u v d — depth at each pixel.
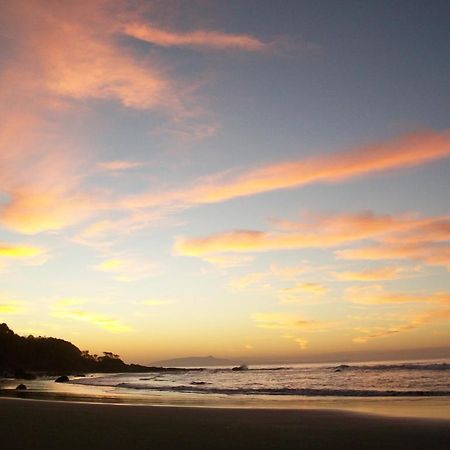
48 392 40.06
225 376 87.88
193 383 59.94
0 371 109.56
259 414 18.34
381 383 48.56
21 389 46.62
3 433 13.09
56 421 15.60
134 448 11.23
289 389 41.47
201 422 15.85
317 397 31.55
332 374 76.94
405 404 24.30
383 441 12.44
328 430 14.31
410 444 12.01
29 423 15.09
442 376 59.28
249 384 54.19
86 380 80.31
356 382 51.94
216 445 11.80
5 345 145.75
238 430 14.17
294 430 14.27
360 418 17.31
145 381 70.94
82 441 11.98
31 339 162.50
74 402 25.31
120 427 14.45
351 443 12.16
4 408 19.69
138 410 19.28
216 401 28.17
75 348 179.12
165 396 33.75
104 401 28.09
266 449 11.39
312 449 11.44
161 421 16.00
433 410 20.72
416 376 61.19
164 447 11.43
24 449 10.94
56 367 153.25
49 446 11.27
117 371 182.00
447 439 12.66
